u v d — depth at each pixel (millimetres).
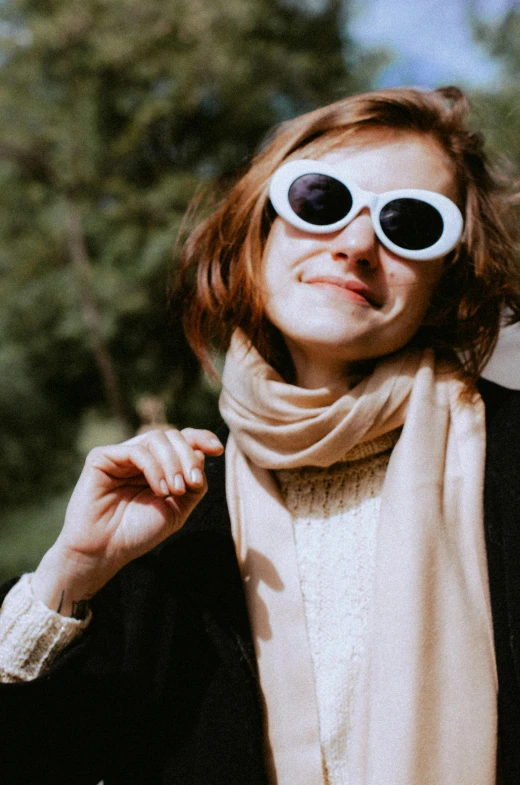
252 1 8359
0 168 9297
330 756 866
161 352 9453
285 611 918
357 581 921
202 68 8484
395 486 902
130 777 917
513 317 1107
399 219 918
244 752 854
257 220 1029
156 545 917
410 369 973
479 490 897
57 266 9586
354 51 9242
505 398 974
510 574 836
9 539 8617
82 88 8648
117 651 953
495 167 1190
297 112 9406
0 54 8531
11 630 859
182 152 9641
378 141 965
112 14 7969
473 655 831
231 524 994
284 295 952
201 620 926
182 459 855
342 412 938
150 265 8836
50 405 10594
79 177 8992
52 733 848
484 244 1044
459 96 1080
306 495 997
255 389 990
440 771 794
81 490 883
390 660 830
